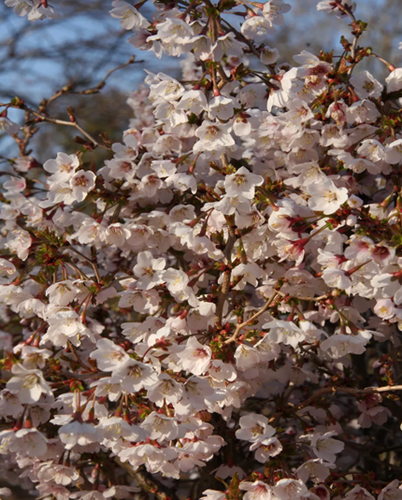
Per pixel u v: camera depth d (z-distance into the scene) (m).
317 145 3.28
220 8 2.84
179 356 2.44
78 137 3.36
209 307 2.70
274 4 2.96
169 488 3.75
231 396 2.63
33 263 2.84
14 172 4.76
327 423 3.17
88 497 2.96
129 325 2.80
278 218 2.58
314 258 2.99
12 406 2.41
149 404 2.54
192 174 2.88
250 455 3.62
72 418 2.26
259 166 3.34
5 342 3.95
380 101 3.01
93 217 3.06
